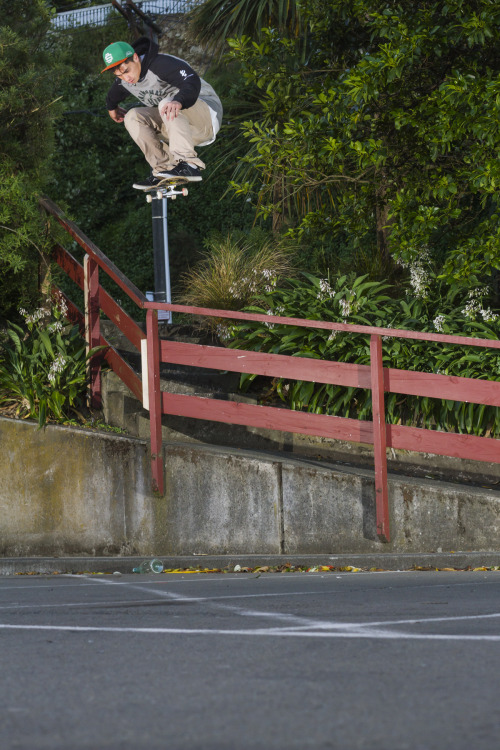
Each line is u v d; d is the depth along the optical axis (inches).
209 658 540.7
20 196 1466.5
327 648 563.2
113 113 1425.9
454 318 1525.6
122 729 384.8
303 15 1739.7
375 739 363.6
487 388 1184.8
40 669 520.4
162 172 1348.4
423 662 514.6
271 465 1268.5
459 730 375.9
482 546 1176.8
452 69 1432.1
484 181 1332.4
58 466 1350.9
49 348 1437.0
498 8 1339.8
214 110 1392.7
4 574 1282.0
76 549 1339.8
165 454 1318.9
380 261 1899.6
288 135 1560.0
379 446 1193.4
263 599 833.5
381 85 1421.0
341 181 1674.5
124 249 3299.7
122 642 606.2
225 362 1307.8
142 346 1342.3
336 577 1045.2
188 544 1302.9
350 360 1483.8
